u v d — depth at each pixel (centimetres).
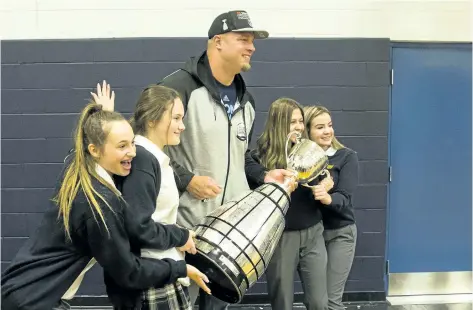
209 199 223
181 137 225
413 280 380
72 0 345
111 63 348
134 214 164
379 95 360
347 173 268
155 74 349
